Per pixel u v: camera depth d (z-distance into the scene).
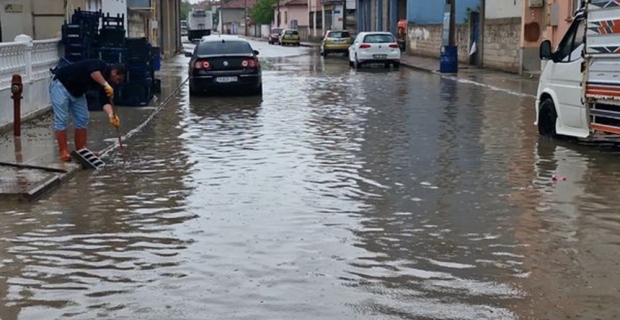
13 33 19.98
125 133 13.51
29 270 6.15
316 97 20.50
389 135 13.29
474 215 7.76
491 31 31.41
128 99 17.78
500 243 6.78
